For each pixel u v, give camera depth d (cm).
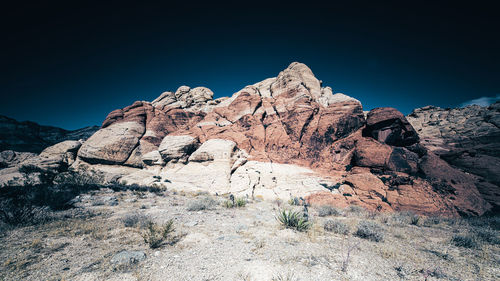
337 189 1956
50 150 2830
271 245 613
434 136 2700
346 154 2469
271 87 3703
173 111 3812
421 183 1677
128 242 598
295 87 3241
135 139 3073
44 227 709
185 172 2488
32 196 1016
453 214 1389
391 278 425
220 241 641
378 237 716
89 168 2680
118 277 398
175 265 461
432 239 762
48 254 499
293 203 1689
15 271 408
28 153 3161
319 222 992
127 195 1562
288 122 2955
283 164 2544
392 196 1636
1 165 2855
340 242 671
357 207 1508
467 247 671
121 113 3334
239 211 1211
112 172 2670
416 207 1484
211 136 3028
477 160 1852
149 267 446
